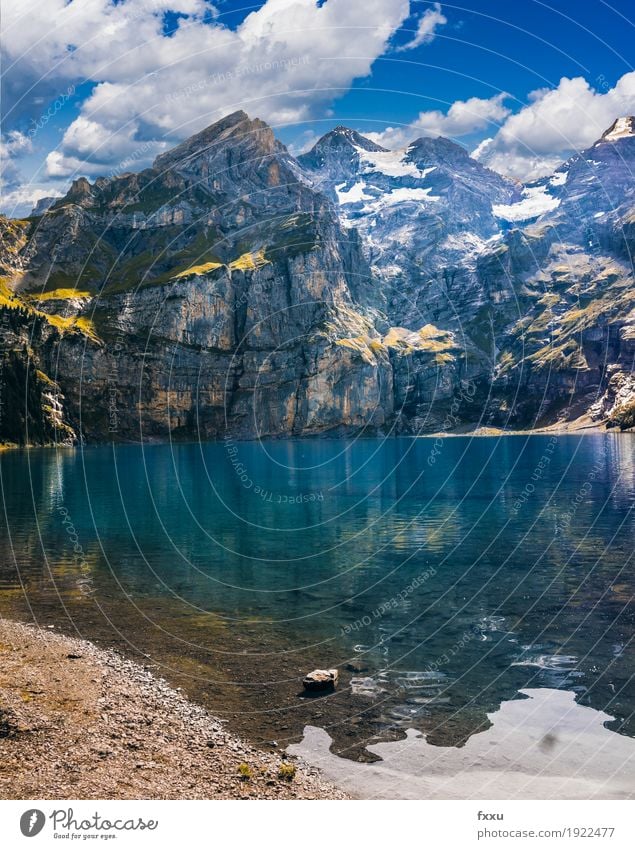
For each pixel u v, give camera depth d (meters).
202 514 88.44
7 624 38.12
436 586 48.66
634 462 167.00
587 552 59.66
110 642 35.84
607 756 23.59
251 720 26.48
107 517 85.00
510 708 27.59
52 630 37.84
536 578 50.38
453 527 75.69
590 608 42.09
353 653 34.41
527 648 34.91
